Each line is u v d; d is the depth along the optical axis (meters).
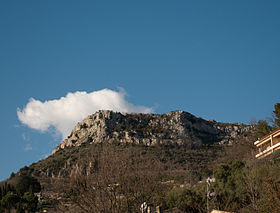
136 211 30.58
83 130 158.25
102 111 164.75
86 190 29.19
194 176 64.81
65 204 29.28
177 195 44.34
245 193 39.53
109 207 29.16
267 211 28.83
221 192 42.06
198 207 42.44
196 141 156.25
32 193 65.50
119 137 144.00
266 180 30.03
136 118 166.12
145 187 32.09
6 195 63.25
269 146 44.78
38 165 106.81
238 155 67.81
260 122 67.12
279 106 64.19
